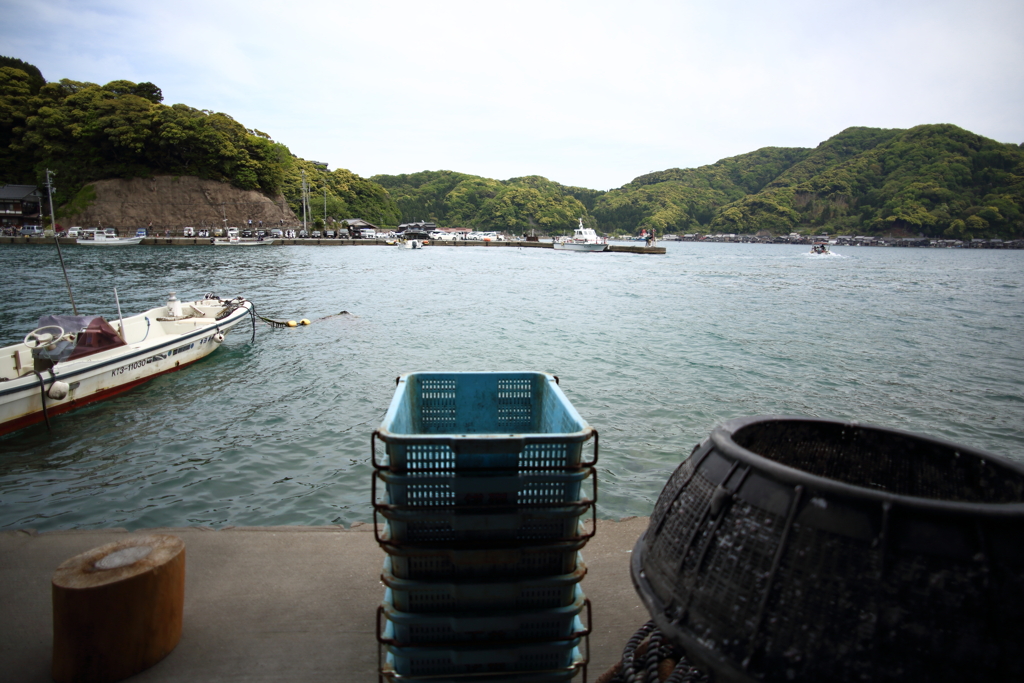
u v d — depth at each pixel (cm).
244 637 307
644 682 239
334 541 414
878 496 150
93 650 266
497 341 1791
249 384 1212
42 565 379
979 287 4419
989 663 137
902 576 144
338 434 923
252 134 10838
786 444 236
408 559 233
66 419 982
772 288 4041
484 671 245
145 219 8300
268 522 644
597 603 342
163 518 657
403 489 227
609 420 1030
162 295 2742
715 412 1100
